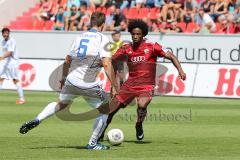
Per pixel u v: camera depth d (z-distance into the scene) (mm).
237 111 51531
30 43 81812
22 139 34312
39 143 32750
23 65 72750
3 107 53438
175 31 78875
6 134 36438
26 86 72312
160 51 33031
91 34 29875
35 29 89188
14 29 90500
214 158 28141
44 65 71688
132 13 84500
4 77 59000
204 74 65688
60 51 80750
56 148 30797
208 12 80062
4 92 70000
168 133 37875
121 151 30047
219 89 64938
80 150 30141
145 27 33250
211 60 73938
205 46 74062
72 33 80000
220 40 73438
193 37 74500
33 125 29594
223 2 80312
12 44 58625
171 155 28938
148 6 84625
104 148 30594
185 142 33750
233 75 64750
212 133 37875
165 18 79562
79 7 86000
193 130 39375
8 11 93250
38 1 95250
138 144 32844
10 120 44000
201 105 56594
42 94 67312
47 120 43938
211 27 77875
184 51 75000
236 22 78062
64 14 86062
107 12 83312
